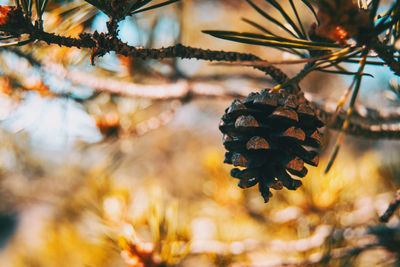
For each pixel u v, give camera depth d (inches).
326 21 10.4
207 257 19.6
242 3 29.6
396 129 14.1
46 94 17.9
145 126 20.9
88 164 28.4
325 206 20.0
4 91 17.6
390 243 18.3
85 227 21.2
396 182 21.0
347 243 19.7
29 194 30.3
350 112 10.8
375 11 10.4
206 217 22.2
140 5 11.5
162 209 16.8
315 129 11.8
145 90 20.0
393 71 11.3
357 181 21.4
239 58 12.4
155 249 15.9
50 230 24.0
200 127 53.3
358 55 11.0
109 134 20.3
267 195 11.8
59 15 14.5
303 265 17.8
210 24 31.7
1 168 25.7
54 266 22.8
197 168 42.0
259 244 19.1
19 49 16.7
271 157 11.8
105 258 21.5
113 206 17.4
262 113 11.6
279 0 28.9
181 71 22.7
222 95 21.0
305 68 12.1
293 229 21.6
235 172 12.1
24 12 11.2
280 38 10.9
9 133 22.7
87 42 11.4
